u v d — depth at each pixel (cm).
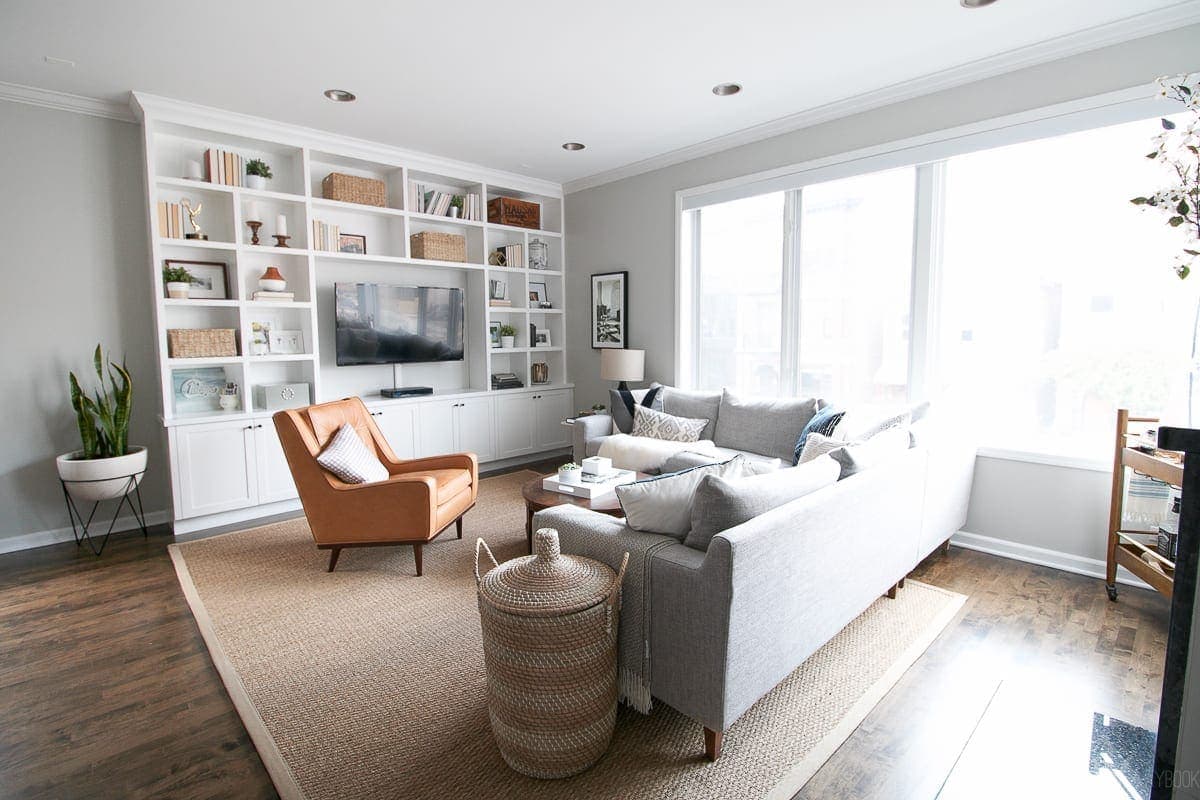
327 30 278
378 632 254
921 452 276
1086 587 294
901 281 373
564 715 168
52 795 166
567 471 344
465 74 328
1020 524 331
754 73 329
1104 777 170
